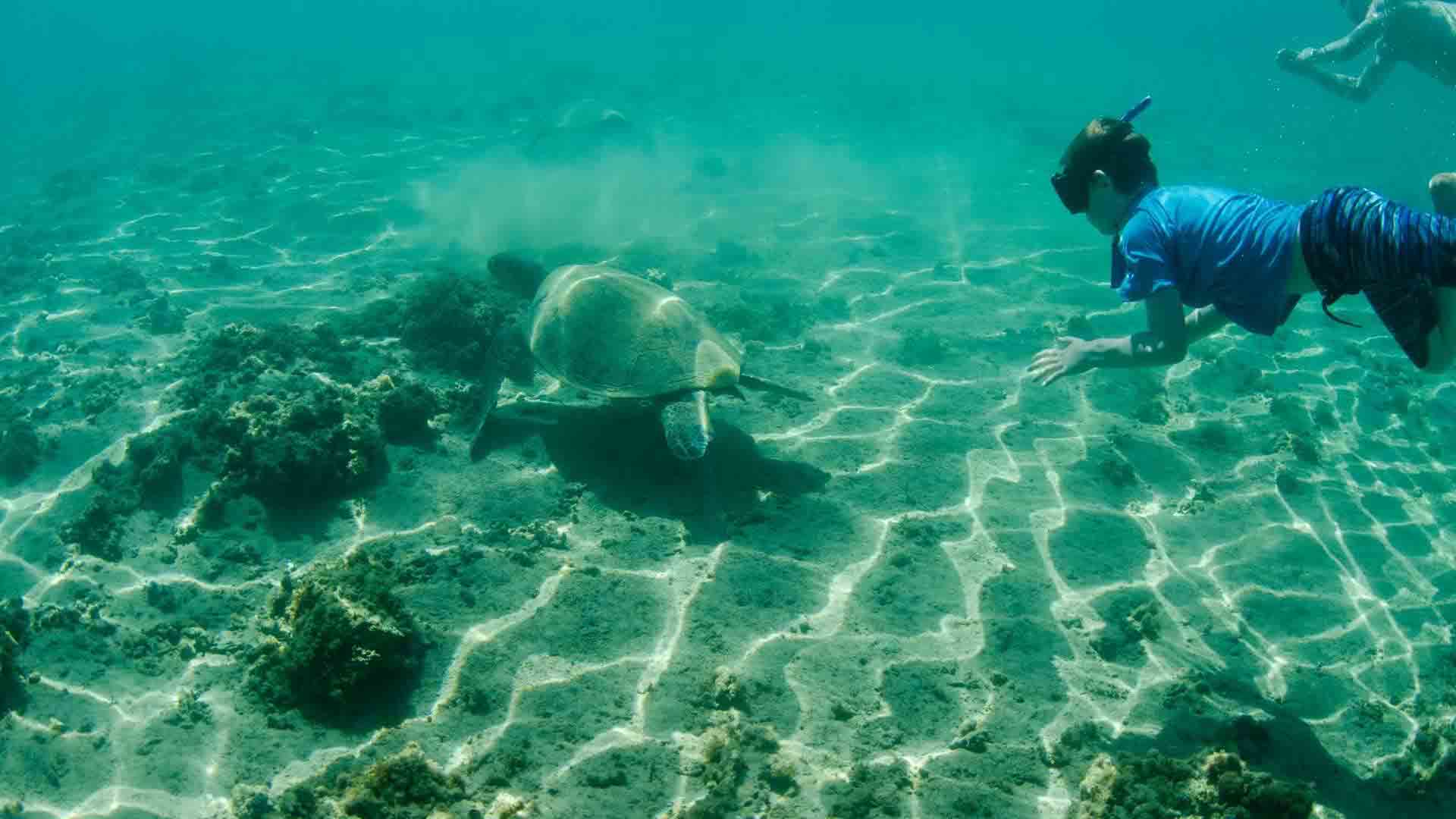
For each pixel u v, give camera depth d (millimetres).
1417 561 6211
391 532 5656
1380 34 8648
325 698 4246
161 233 13156
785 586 5293
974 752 4168
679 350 6180
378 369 7516
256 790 3660
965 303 10680
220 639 4734
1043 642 5027
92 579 5074
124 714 4148
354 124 21656
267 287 10633
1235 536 6328
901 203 15539
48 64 47500
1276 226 3549
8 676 4133
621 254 12023
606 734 4102
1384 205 3363
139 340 8922
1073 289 11359
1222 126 24906
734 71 32219
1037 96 27781
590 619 4883
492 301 8211
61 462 6359
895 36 48875
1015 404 8062
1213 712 4582
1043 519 6293
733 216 14258
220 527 5566
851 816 3699
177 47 49781
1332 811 3912
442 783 3656
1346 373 9391
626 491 6191
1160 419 7977
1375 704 4770
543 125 21016
